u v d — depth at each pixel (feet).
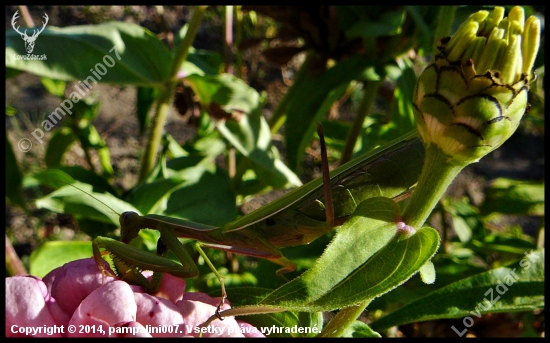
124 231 0.78
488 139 0.57
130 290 0.59
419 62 1.56
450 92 0.56
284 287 0.58
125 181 1.99
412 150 0.73
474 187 2.20
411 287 1.15
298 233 0.74
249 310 0.59
